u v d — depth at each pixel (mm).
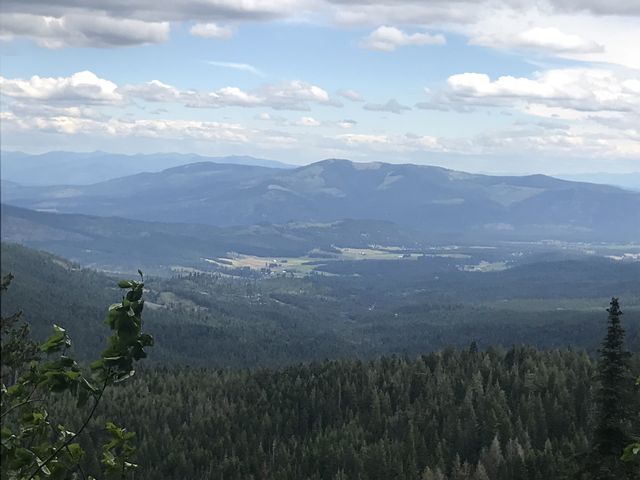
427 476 158875
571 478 52188
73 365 14789
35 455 14789
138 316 14953
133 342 14906
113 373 14922
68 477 15273
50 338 14859
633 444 22922
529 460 156500
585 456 52438
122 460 15938
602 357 53250
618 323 53250
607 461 50750
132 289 15031
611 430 51656
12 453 14375
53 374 14578
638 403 52344
